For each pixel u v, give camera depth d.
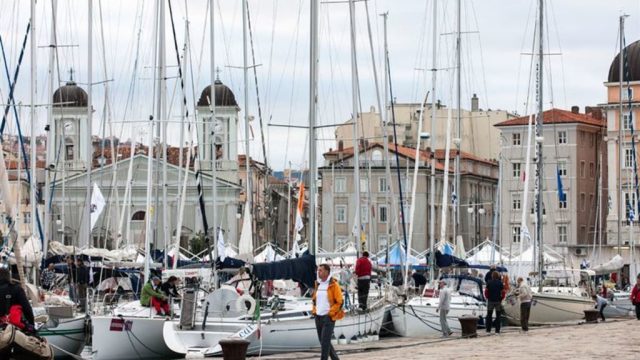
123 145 156.75
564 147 158.12
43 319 41.28
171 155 154.88
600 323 64.44
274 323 45.62
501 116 189.00
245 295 45.69
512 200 158.00
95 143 150.75
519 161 158.50
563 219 156.75
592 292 81.00
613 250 141.25
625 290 100.69
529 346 43.75
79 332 46.09
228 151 162.62
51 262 57.00
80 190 135.50
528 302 55.97
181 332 45.09
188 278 61.28
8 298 29.11
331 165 173.00
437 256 63.78
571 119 158.00
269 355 44.16
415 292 68.44
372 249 87.69
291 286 68.50
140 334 46.59
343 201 172.88
